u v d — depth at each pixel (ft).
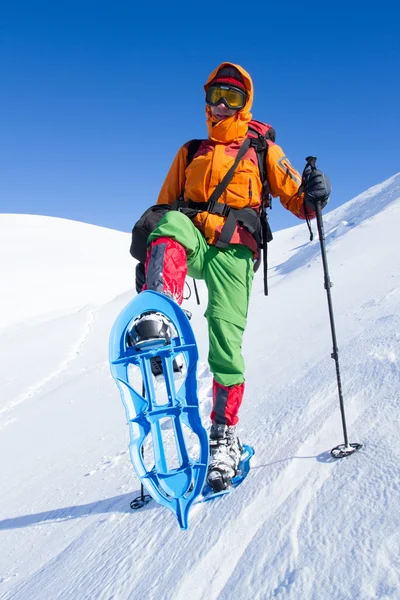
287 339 17.66
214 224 7.05
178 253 6.33
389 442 6.18
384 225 41.27
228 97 7.49
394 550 4.19
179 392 5.73
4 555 9.10
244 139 7.68
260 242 7.68
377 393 8.07
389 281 21.17
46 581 6.96
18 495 12.67
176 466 9.20
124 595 5.38
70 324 59.16
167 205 7.56
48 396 27.17
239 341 7.22
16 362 42.98
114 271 112.88
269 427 8.77
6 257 112.78
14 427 22.08
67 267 111.14
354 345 12.05
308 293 27.35
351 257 35.58
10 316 82.89
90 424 17.66
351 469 5.88
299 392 10.11
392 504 4.84
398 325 12.08
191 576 5.03
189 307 42.80
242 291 7.22
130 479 10.00
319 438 7.16
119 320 5.70
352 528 4.74
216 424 7.19
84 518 8.99
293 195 7.75
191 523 6.21
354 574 4.10
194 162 7.57
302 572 4.37
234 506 6.09
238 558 5.06
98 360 36.19
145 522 7.15
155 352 5.45
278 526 5.31
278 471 6.55
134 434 5.60
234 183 7.32
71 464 13.47
